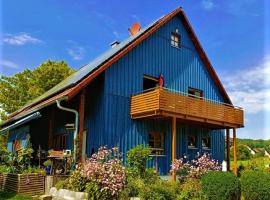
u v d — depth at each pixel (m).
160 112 17.34
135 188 12.94
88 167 12.99
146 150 16.67
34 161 19.81
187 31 23.09
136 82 19.48
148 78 20.28
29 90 42.00
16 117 22.94
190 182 13.73
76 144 16.42
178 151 20.80
